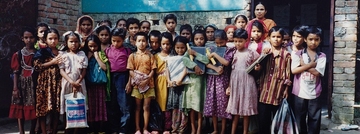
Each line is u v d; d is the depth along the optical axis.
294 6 7.31
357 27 4.98
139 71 4.09
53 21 5.59
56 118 4.14
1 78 5.05
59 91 3.99
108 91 4.18
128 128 4.39
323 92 7.19
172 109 4.27
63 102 3.95
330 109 4.97
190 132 4.45
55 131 4.15
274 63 3.97
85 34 4.55
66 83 3.96
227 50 4.07
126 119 4.18
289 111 3.88
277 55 3.96
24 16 5.21
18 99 4.12
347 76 4.82
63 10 5.77
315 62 3.88
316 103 3.90
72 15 6.00
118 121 4.31
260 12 4.78
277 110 3.96
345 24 4.78
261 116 4.03
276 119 3.91
